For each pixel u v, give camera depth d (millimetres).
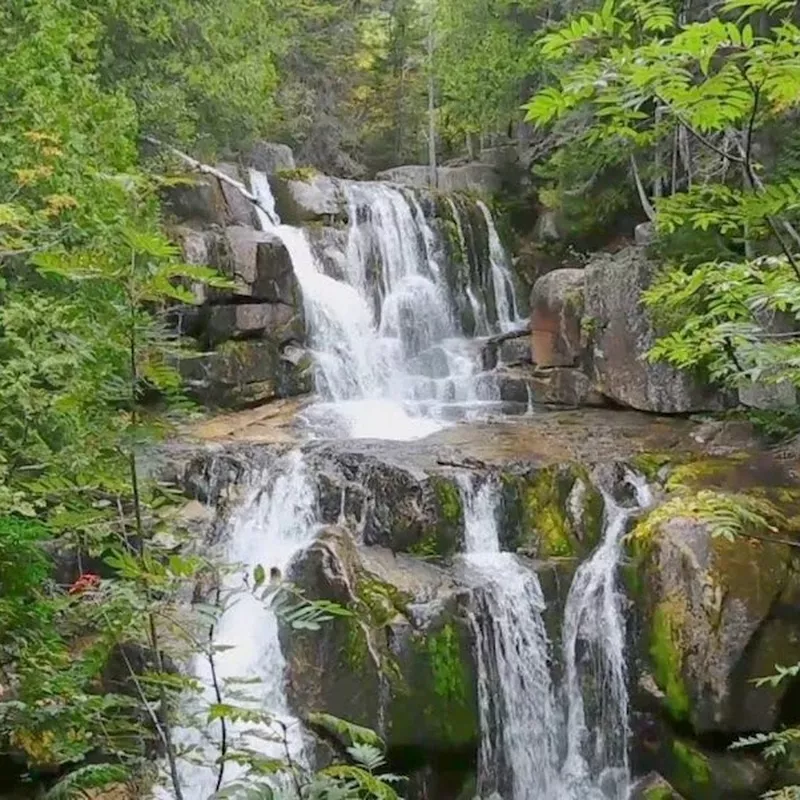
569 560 8133
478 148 20562
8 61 8242
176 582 2783
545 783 7539
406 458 8758
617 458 9156
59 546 5848
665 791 7250
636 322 11516
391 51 22375
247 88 12977
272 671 6906
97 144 8961
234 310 11336
